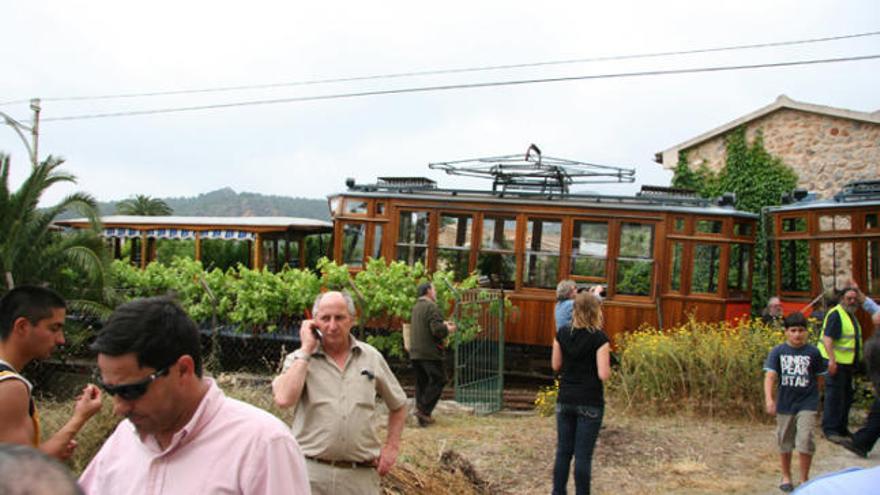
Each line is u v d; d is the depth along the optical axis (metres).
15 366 3.54
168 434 2.53
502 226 14.78
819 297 13.98
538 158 15.19
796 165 18.91
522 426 9.85
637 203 14.38
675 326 13.83
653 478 7.74
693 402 10.34
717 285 13.81
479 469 7.77
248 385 9.38
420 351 9.79
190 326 2.51
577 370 6.48
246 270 13.32
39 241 13.11
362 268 15.54
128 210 39.47
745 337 10.58
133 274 13.91
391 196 15.41
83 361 12.44
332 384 4.26
